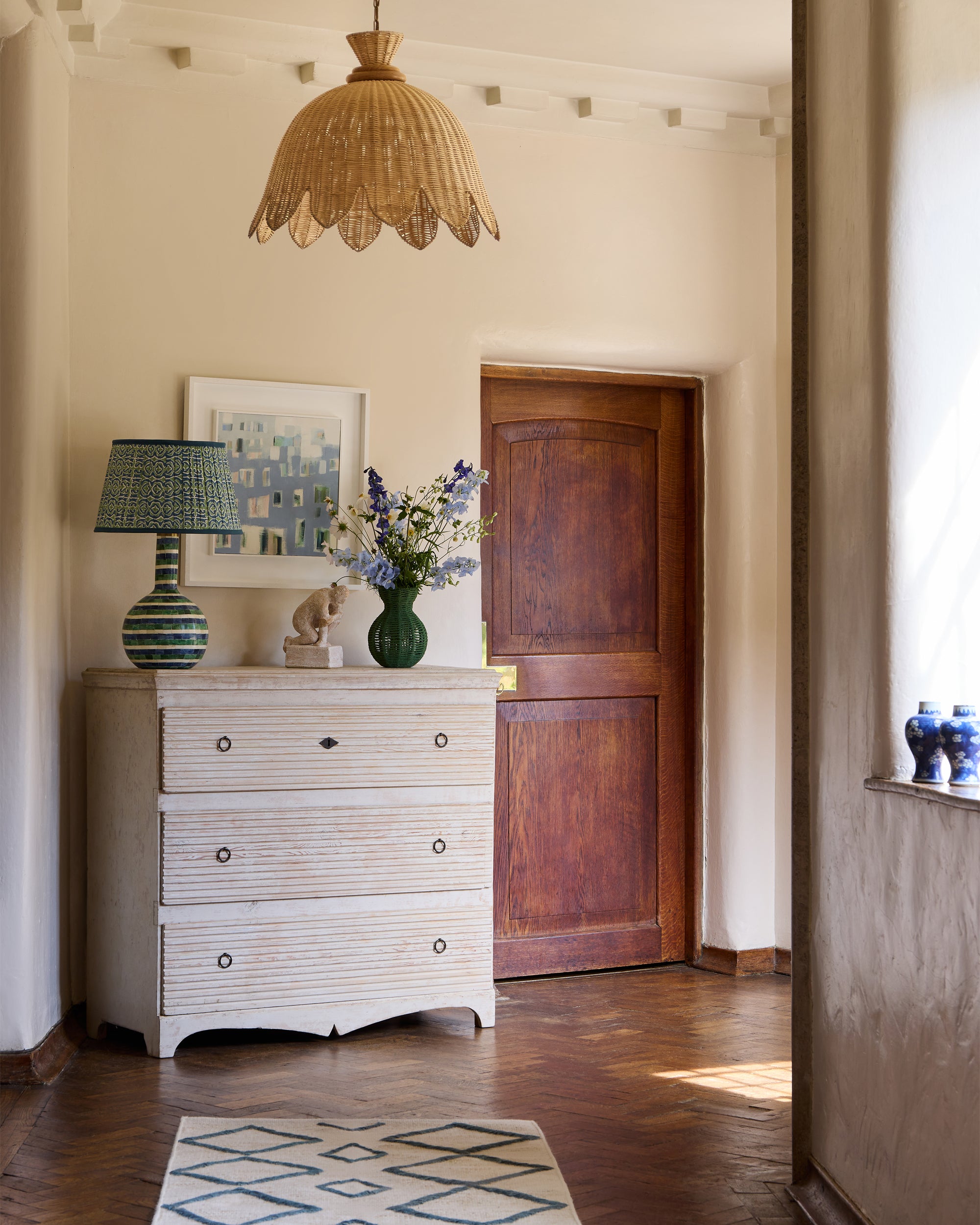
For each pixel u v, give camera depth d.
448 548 4.43
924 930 2.26
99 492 4.05
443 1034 3.93
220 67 4.11
